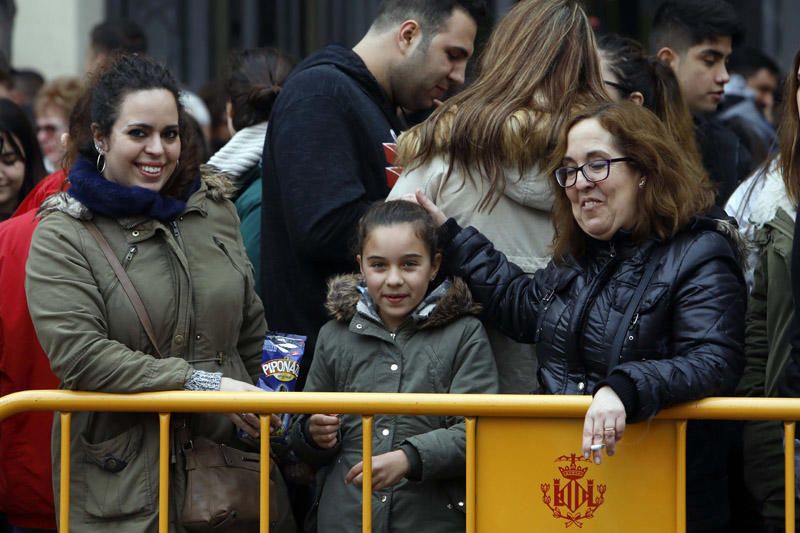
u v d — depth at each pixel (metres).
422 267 4.99
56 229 4.84
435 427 4.95
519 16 5.31
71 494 4.84
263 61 6.82
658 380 4.33
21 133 6.72
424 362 4.98
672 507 4.53
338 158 5.53
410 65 5.79
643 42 10.97
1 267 5.55
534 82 5.14
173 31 11.09
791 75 5.28
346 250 5.50
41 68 11.11
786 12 11.11
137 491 4.81
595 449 4.26
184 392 4.66
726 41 7.49
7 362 5.53
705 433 4.80
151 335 4.86
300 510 5.68
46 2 11.06
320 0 11.02
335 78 5.65
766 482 5.18
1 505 5.69
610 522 4.54
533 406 4.53
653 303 4.57
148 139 4.92
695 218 4.68
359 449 4.99
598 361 4.62
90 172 4.94
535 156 5.08
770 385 5.23
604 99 5.17
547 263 5.16
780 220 5.27
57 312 4.72
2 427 5.60
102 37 8.84
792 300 5.17
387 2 5.88
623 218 4.66
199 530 4.85
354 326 5.05
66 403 4.68
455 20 5.75
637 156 4.62
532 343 5.04
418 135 5.27
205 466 4.89
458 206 5.21
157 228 4.92
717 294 4.54
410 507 4.89
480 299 5.07
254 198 6.54
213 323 5.01
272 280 5.81
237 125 6.82
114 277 4.86
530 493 4.57
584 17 5.27
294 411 4.62
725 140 7.49
